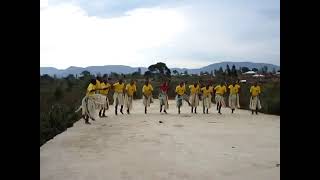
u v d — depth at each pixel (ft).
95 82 55.42
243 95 99.09
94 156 31.24
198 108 96.22
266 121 62.03
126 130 47.44
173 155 32.01
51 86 90.17
